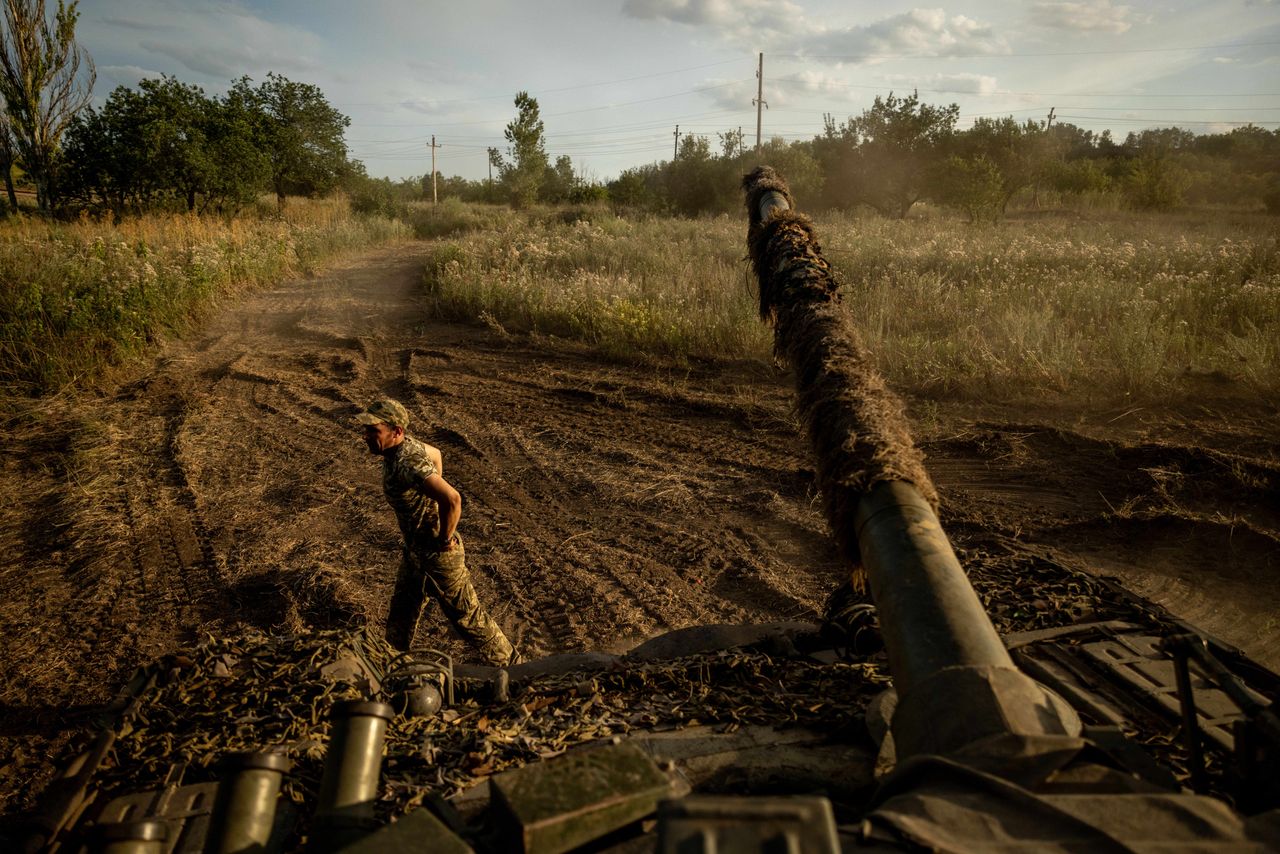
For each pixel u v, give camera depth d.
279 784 1.80
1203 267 12.80
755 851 1.07
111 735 2.36
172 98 27.95
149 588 5.84
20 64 26.52
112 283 13.62
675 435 8.47
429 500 4.47
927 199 33.34
